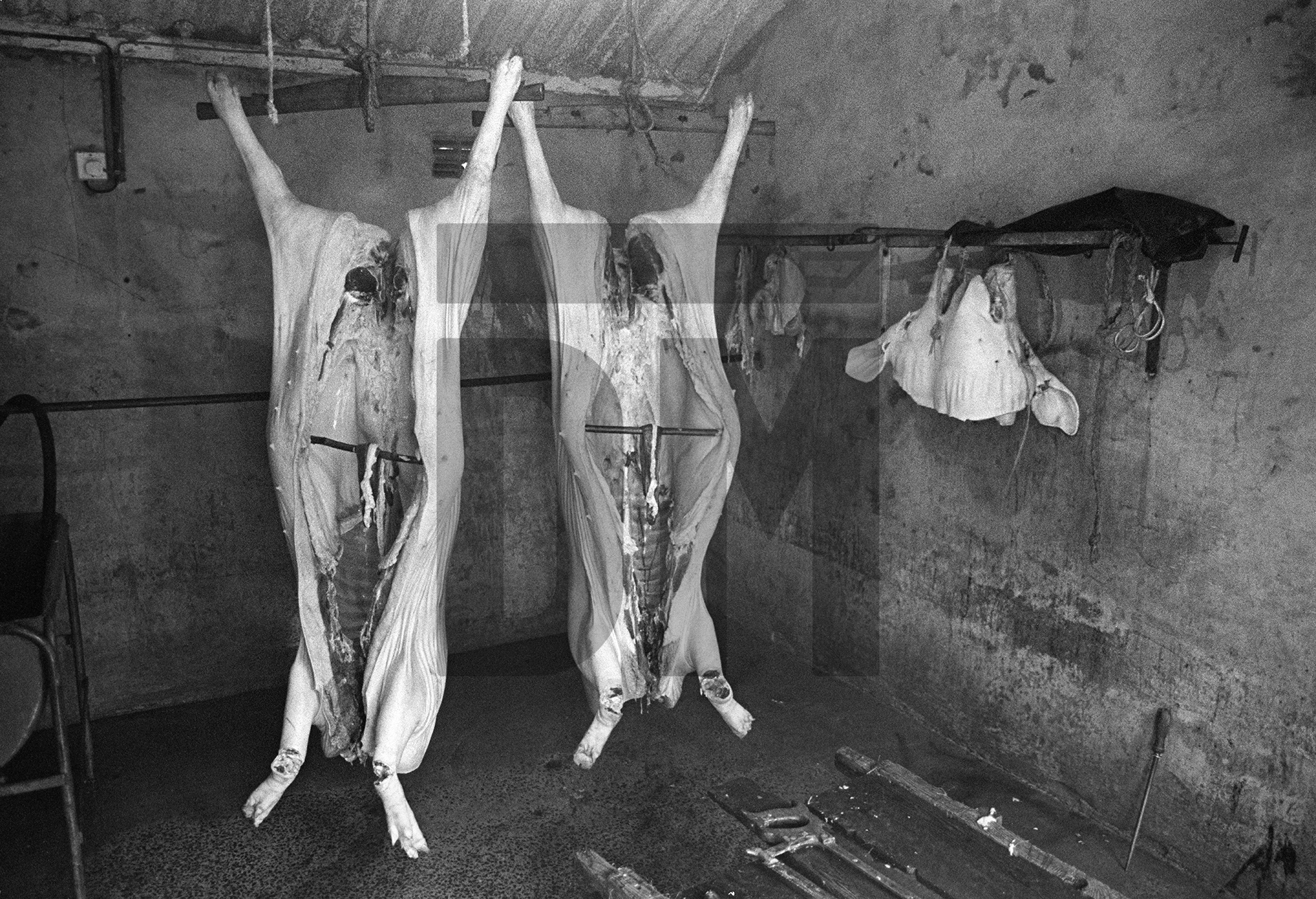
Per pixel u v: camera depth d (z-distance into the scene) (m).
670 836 3.23
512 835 3.22
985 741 3.64
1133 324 2.88
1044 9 3.16
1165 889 2.90
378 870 3.04
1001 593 3.52
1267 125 2.59
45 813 3.29
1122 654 3.10
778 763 3.65
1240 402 2.70
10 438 3.62
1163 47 2.83
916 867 3.02
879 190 3.89
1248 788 2.76
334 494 3.12
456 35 3.96
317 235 2.91
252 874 3.00
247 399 3.67
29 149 3.52
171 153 3.74
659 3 4.03
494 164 2.92
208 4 3.55
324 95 2.97
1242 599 2.74
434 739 3.83
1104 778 3.20
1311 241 2.51
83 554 3.79
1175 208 2.60
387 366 3.07
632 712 4.03
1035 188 3.25
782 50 4.32
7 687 2.42
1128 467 3.03
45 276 3.60
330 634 3.04
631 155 4.58
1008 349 3.12
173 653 4.01
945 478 3.71
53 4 3.44
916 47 3.65
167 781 3.49
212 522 4.00
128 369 3.79
